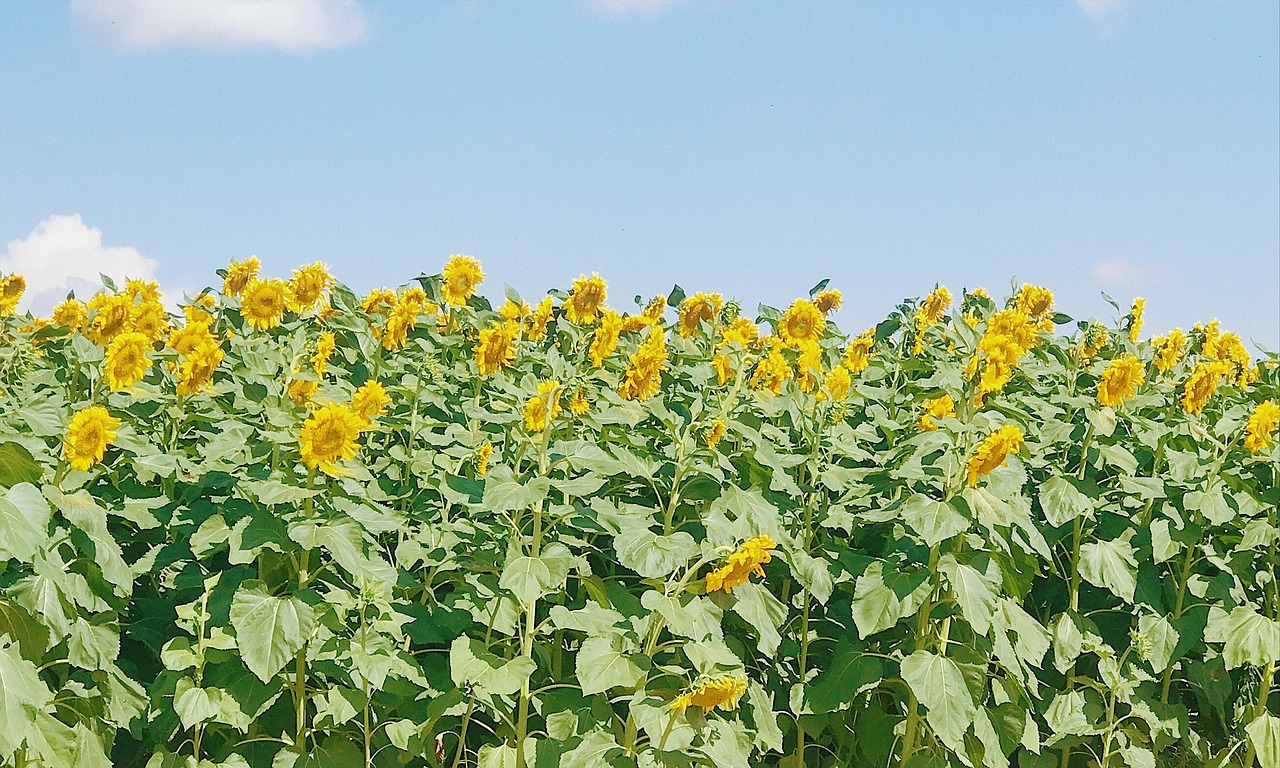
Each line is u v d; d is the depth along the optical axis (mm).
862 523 5832
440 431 6426
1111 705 5746
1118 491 6367
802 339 6773
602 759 4383
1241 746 6270
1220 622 5871
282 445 4711
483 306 8477
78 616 4500
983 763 5211
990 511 4973
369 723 4945
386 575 4586
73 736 4324
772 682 5645
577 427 6133
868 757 5598
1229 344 8852
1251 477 6324
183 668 4426
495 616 4941
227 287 8148
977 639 5402
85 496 4480
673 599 4543
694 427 5613
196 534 4570
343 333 7512
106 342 6414
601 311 8164
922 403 6688
